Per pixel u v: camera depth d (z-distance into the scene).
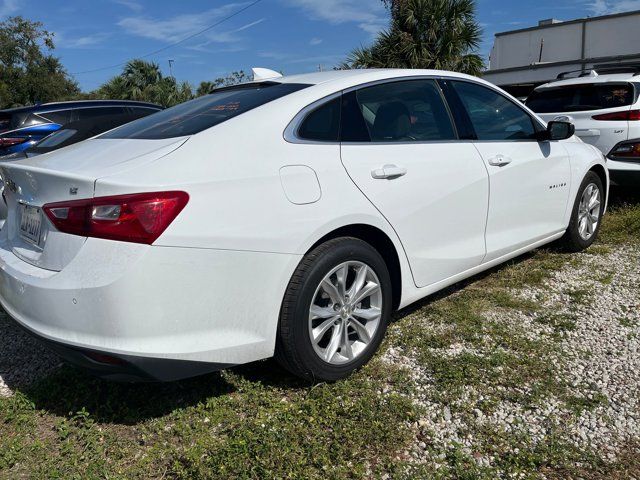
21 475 2.38
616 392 2.84
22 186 2.81
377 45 13.48
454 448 2.45
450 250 3.54
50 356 3.42
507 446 2.47
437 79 3.69
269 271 2.62
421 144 3.36
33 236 2.75
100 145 2.95
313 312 2.82
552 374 3.01
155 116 3.36
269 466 2.33
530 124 4.32
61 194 2.51
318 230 2.76
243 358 2.65
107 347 2.34
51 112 8.06
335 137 2.99
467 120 3.75
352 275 3.05
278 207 2.63
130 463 2.44
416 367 3.13
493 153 3.81
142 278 2.31
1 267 2.82
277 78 3.47
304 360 2.79
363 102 3.19
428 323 3.67
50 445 2.57
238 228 2.51
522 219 4.15
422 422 2.64
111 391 2.93
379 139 3.17
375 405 2.75
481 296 4.08
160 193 2.35
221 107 3.04
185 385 3.00
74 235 2.43
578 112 6.43
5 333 3.79
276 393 2.91
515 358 3.18
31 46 37.31
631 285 4.21
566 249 4.98
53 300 2.42
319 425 2.62
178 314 2.41
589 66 17.22
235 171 2.56
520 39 19.98
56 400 2.91
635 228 5.57
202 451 2.46
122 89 30.83
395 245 3.17
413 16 12.84
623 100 6.17
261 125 2.76
